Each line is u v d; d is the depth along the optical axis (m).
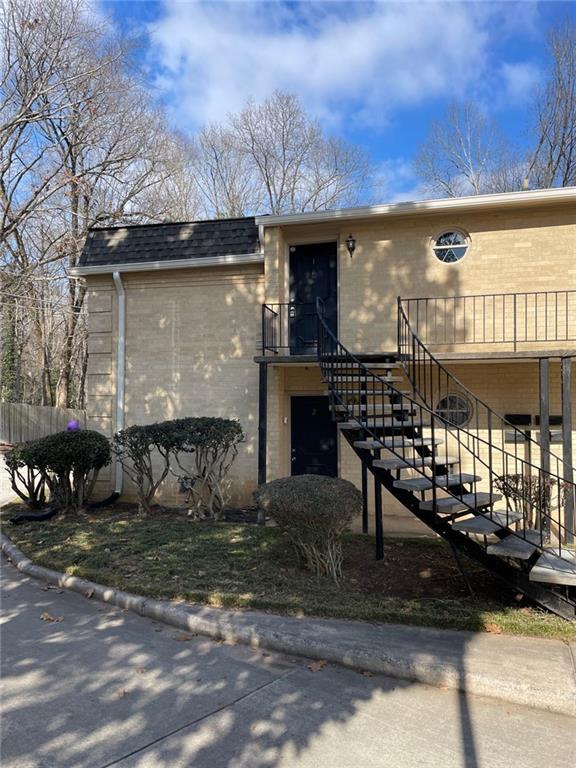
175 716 3.34
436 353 8.40
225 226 10.65
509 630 4.46
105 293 11.14
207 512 9.46
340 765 2.86
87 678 3.83
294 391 10.28
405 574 6.08
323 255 10.38
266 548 6.89
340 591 5.34
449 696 3.61
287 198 30.03
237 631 4.49
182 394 10.59
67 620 4.98
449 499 5.61
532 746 3.04
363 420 6.65
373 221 9.69
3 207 19.86
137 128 22.25
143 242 10.97
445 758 2.92
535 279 9.02
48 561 6.46
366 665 3.97
